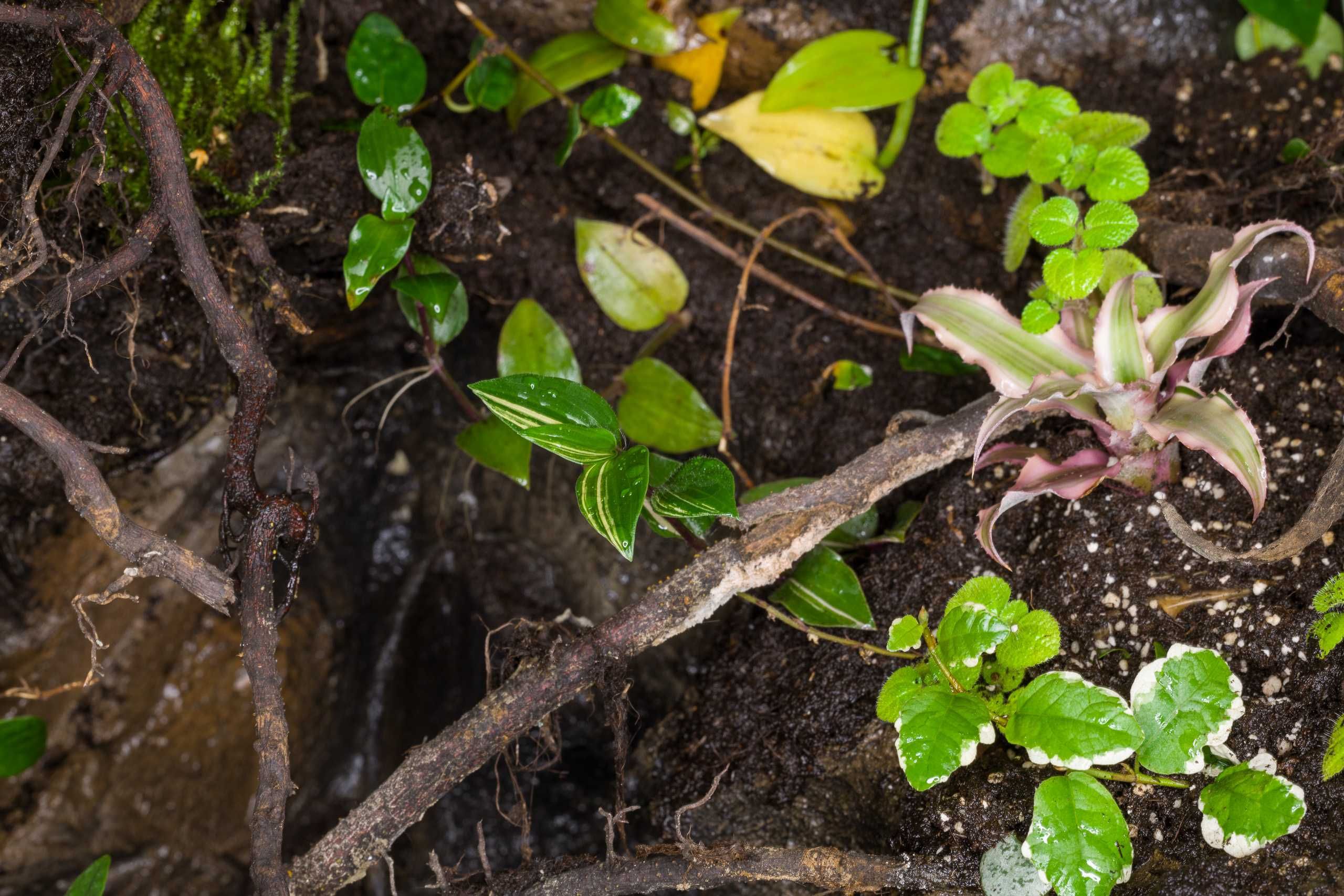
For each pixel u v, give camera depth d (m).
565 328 0.83
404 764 0.73
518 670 0.74
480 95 0.81
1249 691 0.72
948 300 0.75
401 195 0.76
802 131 0.82
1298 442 0.74
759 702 0.78
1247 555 0.72
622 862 0.73
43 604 0.82
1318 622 0.72
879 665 0.76
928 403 0.81
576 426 0.72
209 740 0.85
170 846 0.84
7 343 0.78
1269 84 0.81
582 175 0.83
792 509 0.75
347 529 0.87
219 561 0.85
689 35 0.81
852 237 0.83
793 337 0.82
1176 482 0.75
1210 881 0.71
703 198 0.83
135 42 0.76
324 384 0.85
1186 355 0.76
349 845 0.73
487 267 0.82
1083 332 0.74
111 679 0.83
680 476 0.74
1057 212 0.74
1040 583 0.75
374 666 0.87
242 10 0.79
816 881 0.73
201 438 0.83
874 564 0.78
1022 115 0.78
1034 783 0.73
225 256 0.77
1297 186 0.78
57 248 0.74
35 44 0.72
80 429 0.79
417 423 0.87
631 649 0.74
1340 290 0.73
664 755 0.79
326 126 0.80
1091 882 0.70
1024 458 0.75
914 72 0.81
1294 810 0.70
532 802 0.79
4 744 0.77
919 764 0.71
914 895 0.73
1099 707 0.71
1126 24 0.81
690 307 0.82
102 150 0.72
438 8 0.82
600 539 0.83
